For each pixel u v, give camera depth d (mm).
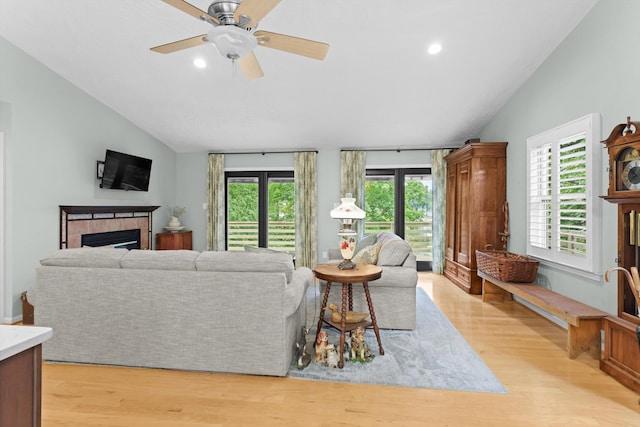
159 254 2471
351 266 2852
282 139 5828
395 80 4008
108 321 2439
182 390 2158
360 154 6133
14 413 881
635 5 2430
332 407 1983
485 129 5230
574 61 3105
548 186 3541
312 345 2842
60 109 4008
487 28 3125
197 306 2359
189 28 3197
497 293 4219
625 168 2338
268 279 2291
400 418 1882
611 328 2367
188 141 6000
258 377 2326
